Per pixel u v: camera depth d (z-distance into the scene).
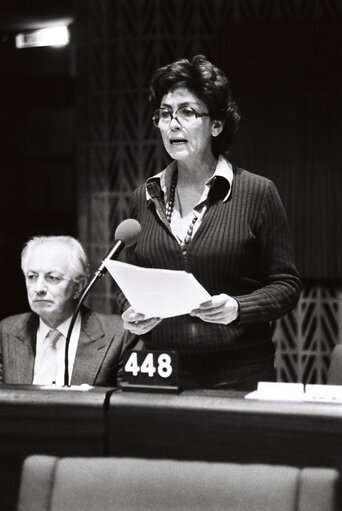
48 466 3.71
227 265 5.56
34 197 17.66
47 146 17.55
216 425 4.31
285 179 13.20
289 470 3.47
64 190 17.50
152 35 13.46
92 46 13.91
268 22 13.17
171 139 5.52
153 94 5.68
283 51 13.14
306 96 13.15
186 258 5.61
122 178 13.75
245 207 5.62
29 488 3.70
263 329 5.62
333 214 13.12
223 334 5.46
